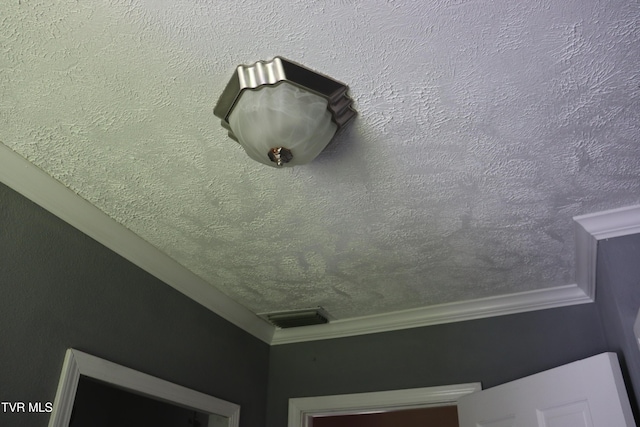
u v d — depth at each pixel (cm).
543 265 204
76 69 115
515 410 191
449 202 163
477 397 212
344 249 192
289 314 249
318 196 160
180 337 206
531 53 111
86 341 161
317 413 251
